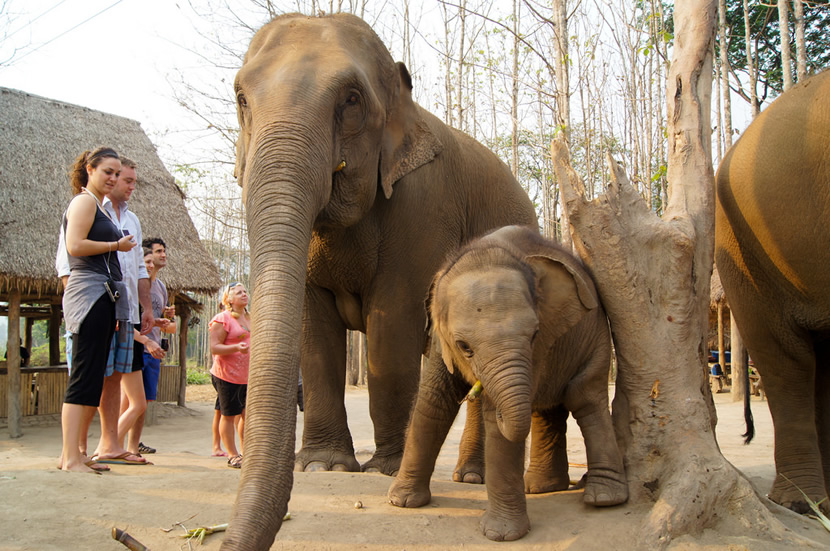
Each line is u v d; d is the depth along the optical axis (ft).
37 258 36.37
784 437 14.60
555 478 13.97
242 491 8.09
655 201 64.34
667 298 12.42
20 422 36.14
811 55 64.75
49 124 45.75
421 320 16.34
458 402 12.03
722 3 50.16
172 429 39.17
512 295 9.96
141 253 17.70
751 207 14.37
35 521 10.37
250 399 8.72
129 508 11.19
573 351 12.19
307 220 10.93
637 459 11.98
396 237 15.74
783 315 14.51
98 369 14.42
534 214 21.42
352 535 10.34
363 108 13.53
